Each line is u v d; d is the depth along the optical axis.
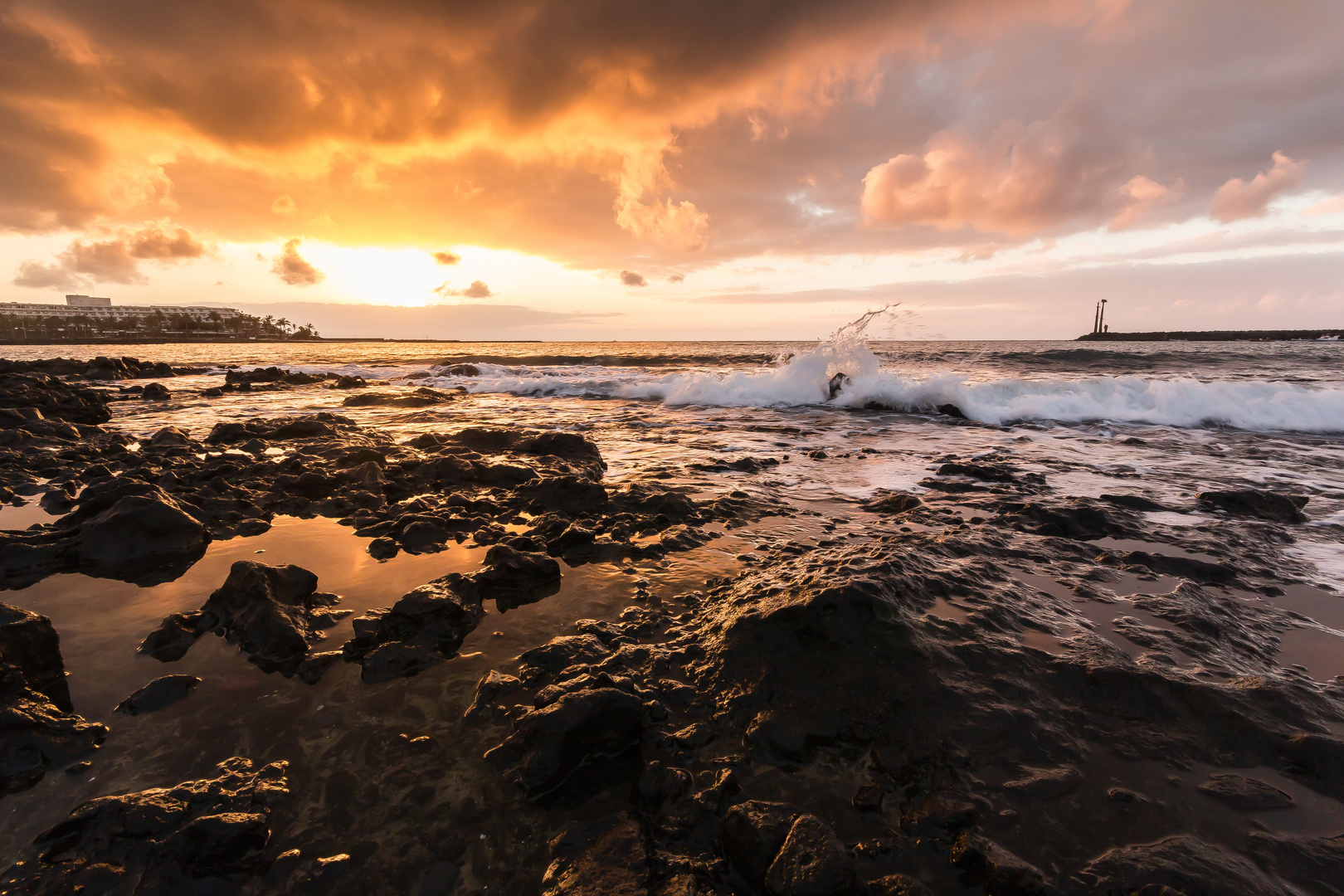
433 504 5.31
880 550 3.63
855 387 13.84
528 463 6.89
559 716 2.12
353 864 1.77
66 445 8.00
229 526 4.81
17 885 1.65
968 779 2.02
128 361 25.42
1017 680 2.47
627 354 37.25
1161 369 22.55
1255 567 3.99
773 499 5.69
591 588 3.65
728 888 1.69
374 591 3.62
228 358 41.97
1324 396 10.58
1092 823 1.85
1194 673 2.60
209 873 1.73
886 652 2.54
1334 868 1.68
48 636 2.60
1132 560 3.99
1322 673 2.71
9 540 4.07
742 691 2.49
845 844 1.82
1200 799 1.94
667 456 8.05
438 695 2.56
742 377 15.30
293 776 2.09
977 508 5.34
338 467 6.67
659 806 1.97
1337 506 5.54
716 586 3.65
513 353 59.84
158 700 2.48
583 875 1.71
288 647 2.85
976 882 1.70
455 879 1.73
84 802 1.92
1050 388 12.63
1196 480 6.57
